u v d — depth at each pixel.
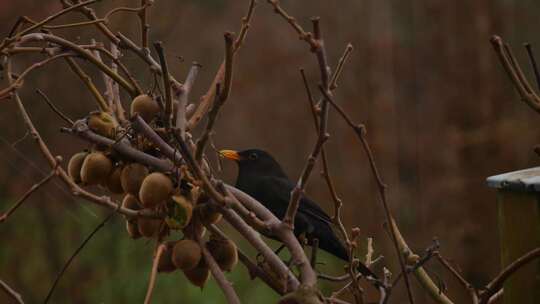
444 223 15.57
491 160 15.93
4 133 11.34
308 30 18.61
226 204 3.34
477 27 16.41
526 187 3.68
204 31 18.78
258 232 3.66
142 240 12.41
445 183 15.80
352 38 17.50
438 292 4.17
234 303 3.29
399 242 4.13
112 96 3.92
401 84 16.81
